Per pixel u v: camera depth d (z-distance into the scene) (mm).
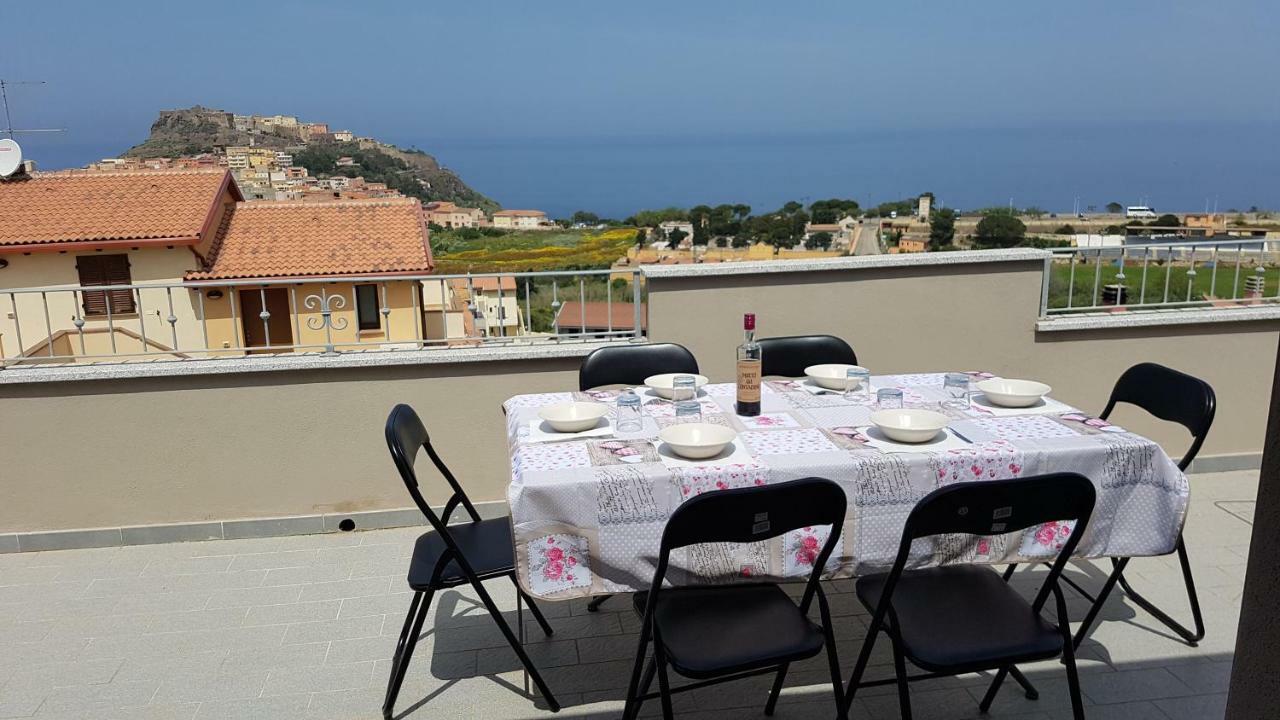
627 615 2889
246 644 2744
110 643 2760
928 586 2172
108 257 15164
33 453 3457
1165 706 2287
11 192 16500
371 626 2857
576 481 1962
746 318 2465
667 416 2535
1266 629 1026
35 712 2369
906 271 3898
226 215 17656
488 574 2279
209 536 3611
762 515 1769
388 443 2143
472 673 2555
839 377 2773
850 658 2588
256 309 16109
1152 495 2172
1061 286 4090
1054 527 2141
